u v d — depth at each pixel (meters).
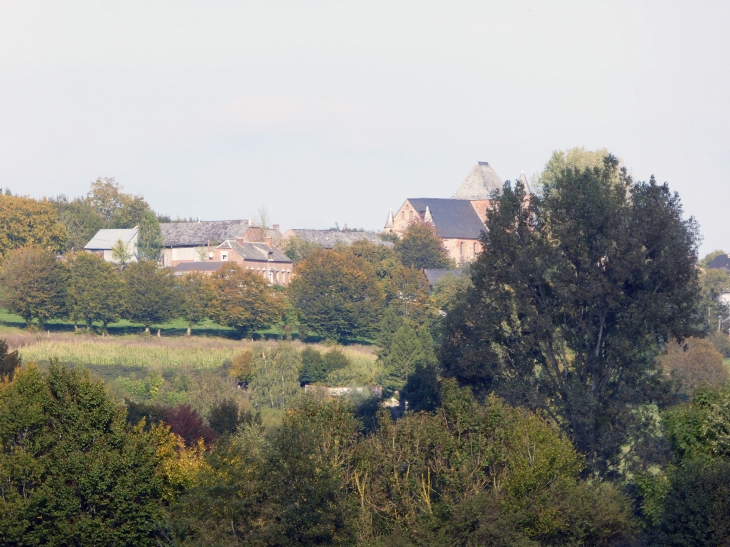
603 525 125.88
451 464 129.25
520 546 115.44
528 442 131.25
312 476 111.81
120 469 122.44
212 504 108.62
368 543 117.06
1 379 185.12
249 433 154.12
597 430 179.75
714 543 120.31
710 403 144.50
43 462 124.44
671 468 141.75
